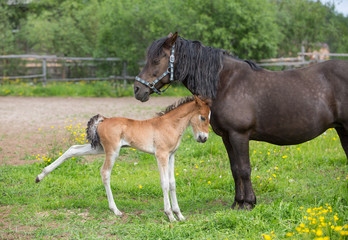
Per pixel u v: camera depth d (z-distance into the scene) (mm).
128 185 6289
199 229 4383
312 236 3930
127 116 12117
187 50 5086
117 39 18438
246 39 17078
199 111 4828
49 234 4406
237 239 4086
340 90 4789
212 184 6340
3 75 21531
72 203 5430
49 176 6691
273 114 4855
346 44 24703
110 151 4953
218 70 4984
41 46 22734
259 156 7594
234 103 4895
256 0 17516
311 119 4820
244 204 5051
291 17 21969
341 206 4852
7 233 4453
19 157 8039
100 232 4496
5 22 23141
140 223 4785
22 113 12836
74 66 21438
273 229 4238
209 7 17531
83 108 13859
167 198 4832
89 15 22141
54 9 25984
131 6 18094
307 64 18156
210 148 8086
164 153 4863
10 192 5871
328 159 7406
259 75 4988
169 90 17875
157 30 17375
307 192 5719
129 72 19484
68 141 9039
